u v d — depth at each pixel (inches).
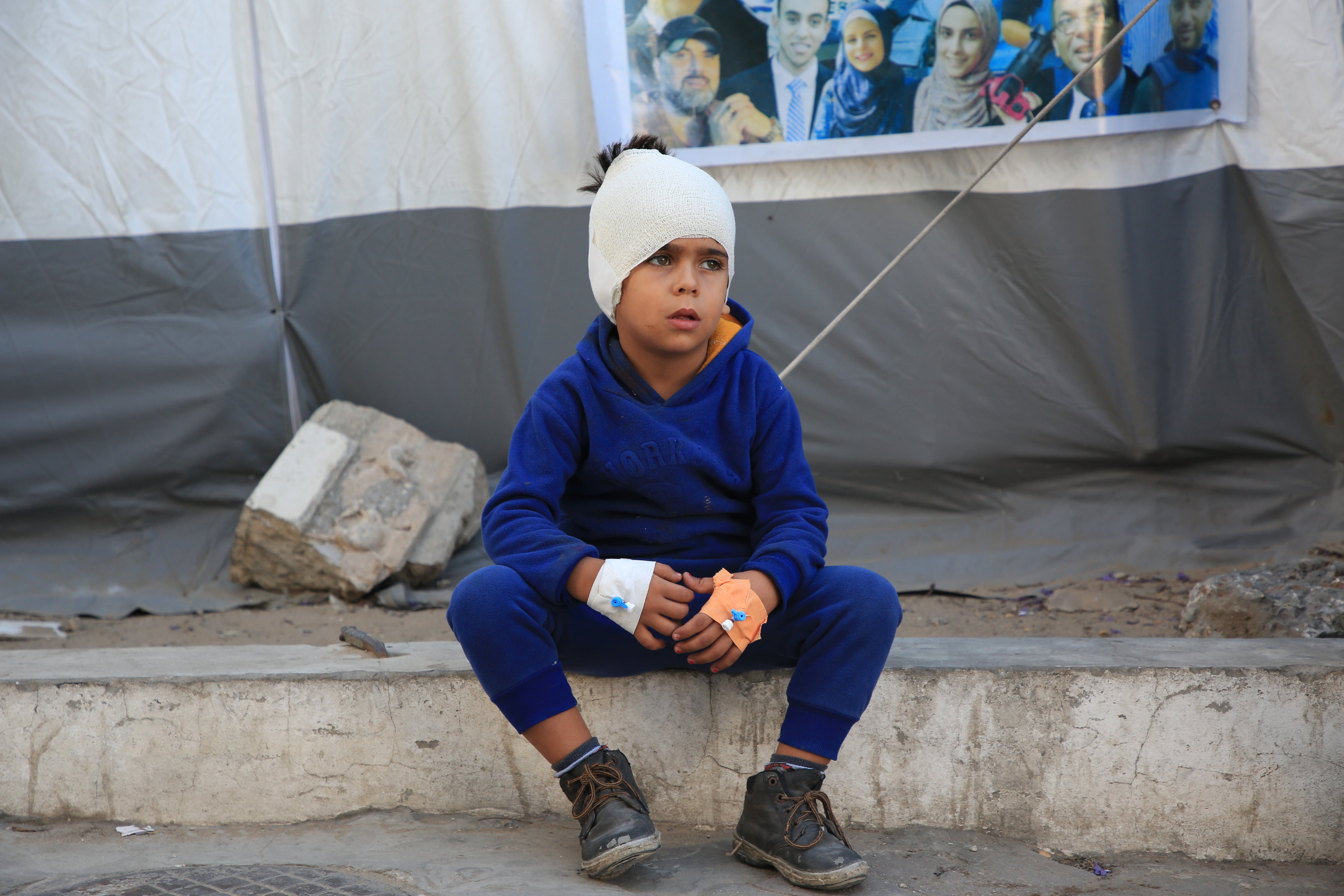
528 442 62.3
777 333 131.3
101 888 58.7
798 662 63.1
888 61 123.6
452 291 133.6
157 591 130.0
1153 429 127.2
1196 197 124.6
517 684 58.1
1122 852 69.4
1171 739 68.9
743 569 59.9
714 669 58.8
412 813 71.1
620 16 125.3
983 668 69.3
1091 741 69.0
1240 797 68.9
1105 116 122.3
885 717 69.5
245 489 134.7
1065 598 117.2
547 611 59.6
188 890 58.2
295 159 132.1
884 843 67.8
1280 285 124.2
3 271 130.2
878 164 128.1
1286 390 125.7
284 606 126.9
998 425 130.7
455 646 79.9
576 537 65.2
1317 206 121.0
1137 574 124.0
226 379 132.5
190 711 70.6
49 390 131.5
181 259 131.3
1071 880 63.9
